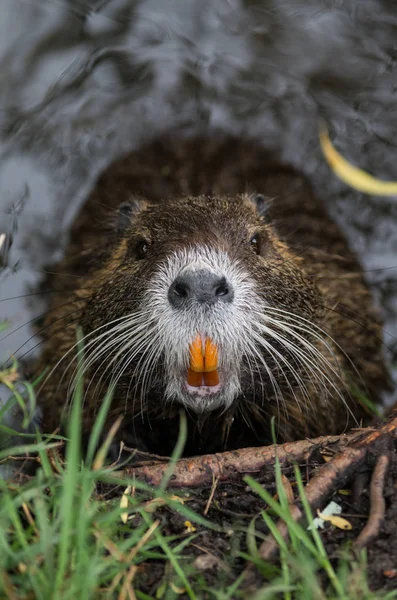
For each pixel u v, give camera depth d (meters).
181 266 5.94
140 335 6.16
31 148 11.06
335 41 11.58
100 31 11.61
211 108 11.73
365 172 10.62
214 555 4.67
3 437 6.07
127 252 6.93
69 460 4.21
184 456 7.17
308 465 5.38
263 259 6.73
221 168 10.49
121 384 6.66
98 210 9.86
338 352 7.93
